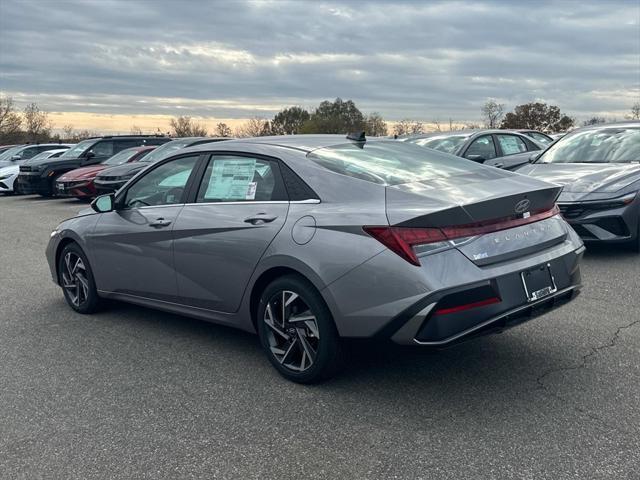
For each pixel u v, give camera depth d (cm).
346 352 376
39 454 316
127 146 1878
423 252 329
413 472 287
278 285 389
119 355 459
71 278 581
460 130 1124
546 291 364
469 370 403
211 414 355
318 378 382
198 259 443
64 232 571
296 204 390
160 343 485
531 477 278
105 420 352
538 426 325
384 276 335
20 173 1869
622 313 510
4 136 6041
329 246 357
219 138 1484
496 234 351
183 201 468
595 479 275
